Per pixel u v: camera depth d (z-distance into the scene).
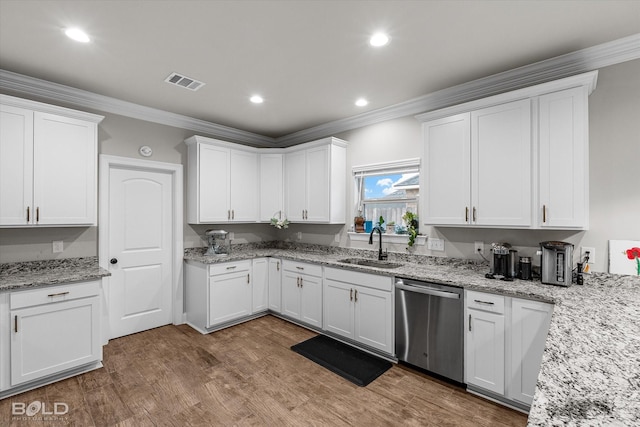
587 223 2.08
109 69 2.57
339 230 3.99
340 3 1.77
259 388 2.38
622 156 2.16
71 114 2.73
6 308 2.23
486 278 2.44
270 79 2.77
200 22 1.95
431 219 2.79
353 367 2.68
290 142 4.70
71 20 1.92
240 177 4.14
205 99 3.25
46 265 2.86
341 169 3.88
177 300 3.78
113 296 3.36
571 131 2.12
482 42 2.17
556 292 1.99
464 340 2.30
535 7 1.80
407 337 2.63
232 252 4.24
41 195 2.59
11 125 2.46
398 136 3.42
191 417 2.04
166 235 3.78
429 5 1.79
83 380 2.48
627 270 2.11
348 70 2.60
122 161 3.34
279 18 1.91
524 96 2.29
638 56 2.12
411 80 2.78
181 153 3.85
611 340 1.21
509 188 2.36
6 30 2.01
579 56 2.28
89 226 3.08
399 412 2.09
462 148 2.60
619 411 0.75
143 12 1.84
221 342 3.24
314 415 2.06
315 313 3.47
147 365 2.73
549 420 0.72
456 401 2.21
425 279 2.51
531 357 1.98
